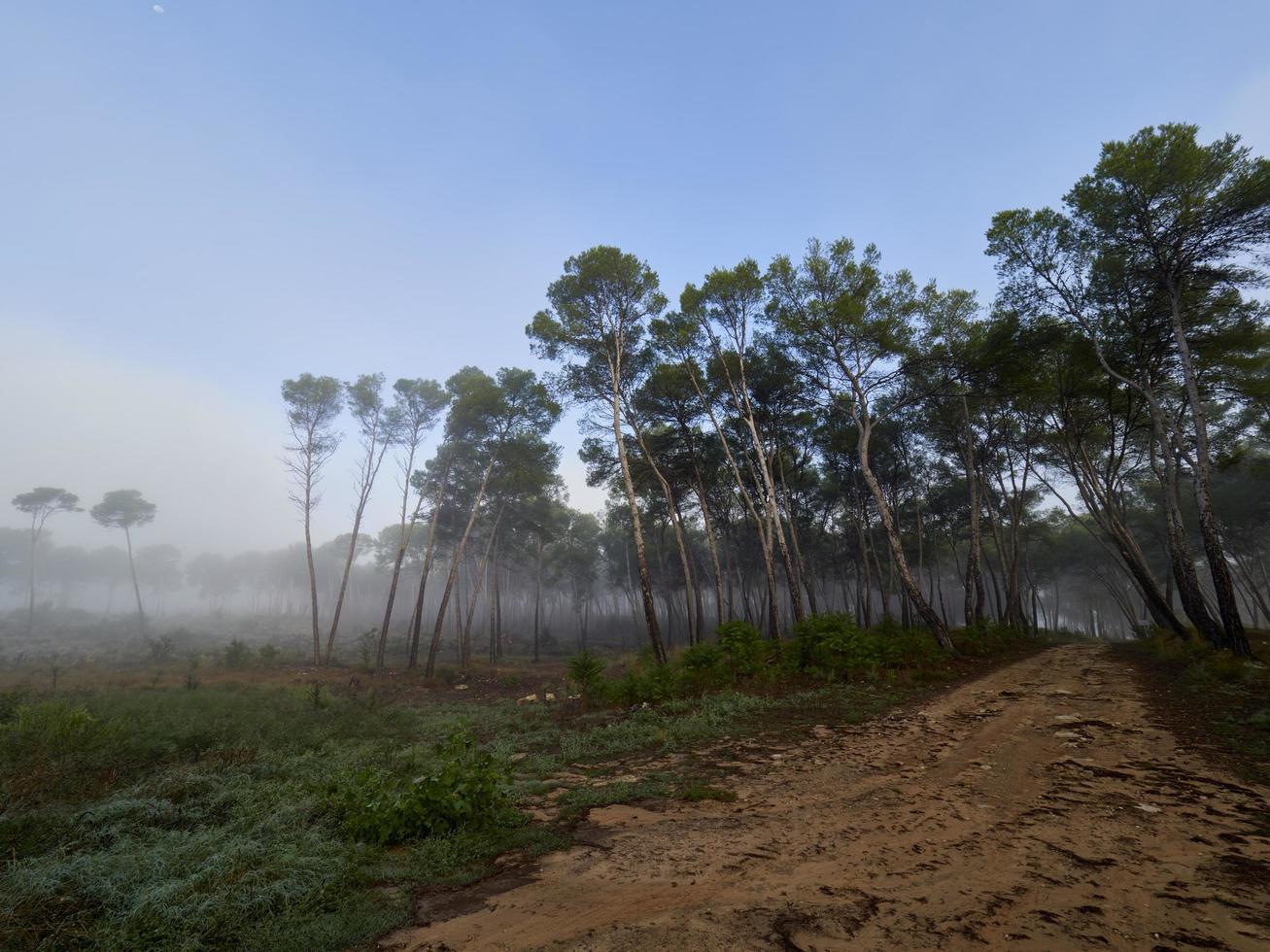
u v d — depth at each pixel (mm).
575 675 15641
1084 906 3596
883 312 20234
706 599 69000
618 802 6801
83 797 6355
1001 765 7156
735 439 29062
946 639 18922
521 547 48750
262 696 16312
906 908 3713
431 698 20172
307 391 31453
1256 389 18391
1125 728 8656
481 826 5918
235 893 4230
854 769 7516
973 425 28828
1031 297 19516
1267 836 4551
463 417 30109
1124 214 16484
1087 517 42531
